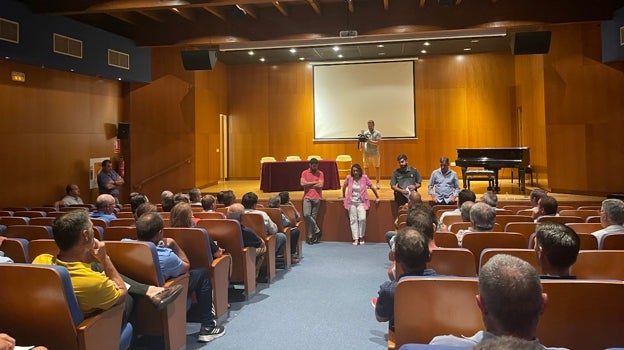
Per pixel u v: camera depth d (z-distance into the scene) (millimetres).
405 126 11492
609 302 1595
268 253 4523
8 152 6328
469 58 11188
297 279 4723
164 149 9102
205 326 3094
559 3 6879
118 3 6137
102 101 8055
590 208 5480
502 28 7109
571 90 8242
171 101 9242
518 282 1146
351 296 4113
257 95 12148
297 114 12000
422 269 2078
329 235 7211
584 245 2865
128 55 8070
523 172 8359
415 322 1771
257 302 3930
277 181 8656
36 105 6758
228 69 12227
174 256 2773
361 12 7453
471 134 11172
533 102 9531
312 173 7105
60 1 6133
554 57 8430
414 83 11438
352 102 11719
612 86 7824
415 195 4812
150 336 3109
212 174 10953
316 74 11883
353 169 6871
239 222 3980
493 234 2854
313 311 3689
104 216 4355
